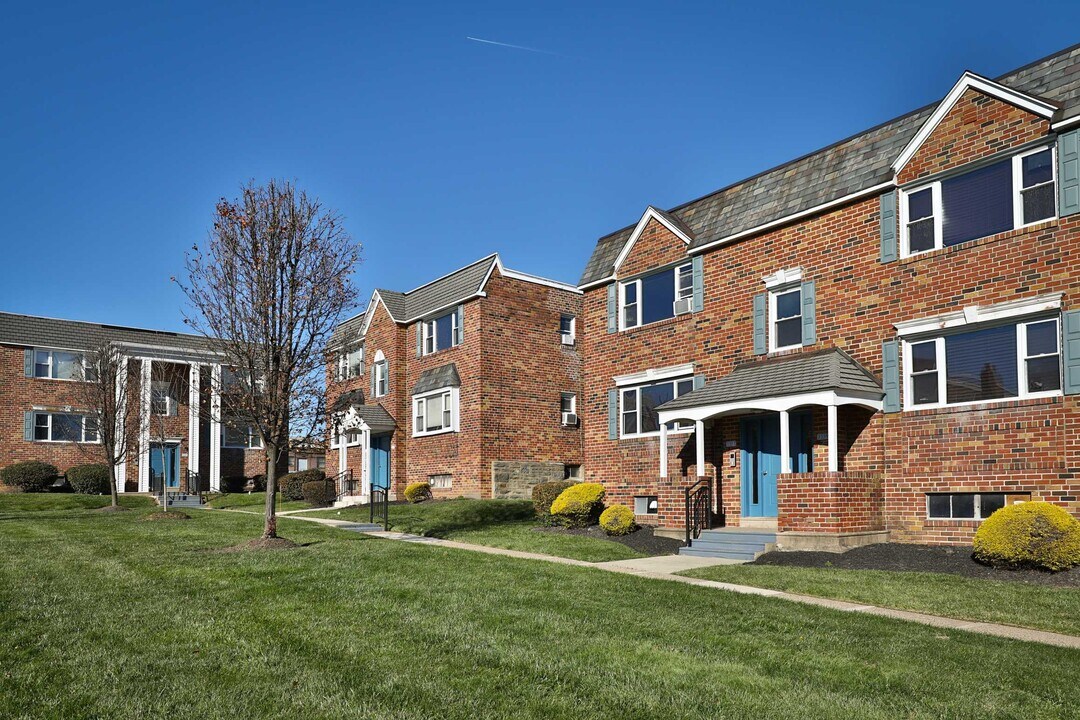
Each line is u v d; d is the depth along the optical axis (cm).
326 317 1645
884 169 1627
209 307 1573
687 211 2119
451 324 3066
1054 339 1366
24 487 3559
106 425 2823
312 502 3050
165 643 813
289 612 958
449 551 1502
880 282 1608
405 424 3219
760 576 1266
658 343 2105
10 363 3769
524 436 2944
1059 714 618
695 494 1761
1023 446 1373
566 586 1138
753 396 1638
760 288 1841
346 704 636
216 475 4025
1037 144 1401
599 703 644
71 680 695
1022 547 1215
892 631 880
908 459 1523
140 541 1648
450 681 696
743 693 668
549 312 3084
